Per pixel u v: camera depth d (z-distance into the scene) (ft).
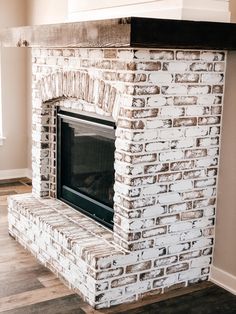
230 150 9.77
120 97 9.12
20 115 17.94
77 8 11.74
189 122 9.50
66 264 10.07
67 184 12.41
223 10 9.29
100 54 9.65
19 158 18.26
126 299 9.43
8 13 16.92
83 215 11.41
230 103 9.66
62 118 12.13
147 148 9.11
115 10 10.30
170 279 9.96
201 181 9.94
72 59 10.72
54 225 10.61
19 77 17.63
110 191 10.69
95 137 11.14
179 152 9.52
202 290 10.05
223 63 9.66
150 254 9.57
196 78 9.39
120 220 9.47
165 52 8.90
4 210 14.65
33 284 10.10
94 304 9.13
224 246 10.12
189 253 10.11
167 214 9.63
